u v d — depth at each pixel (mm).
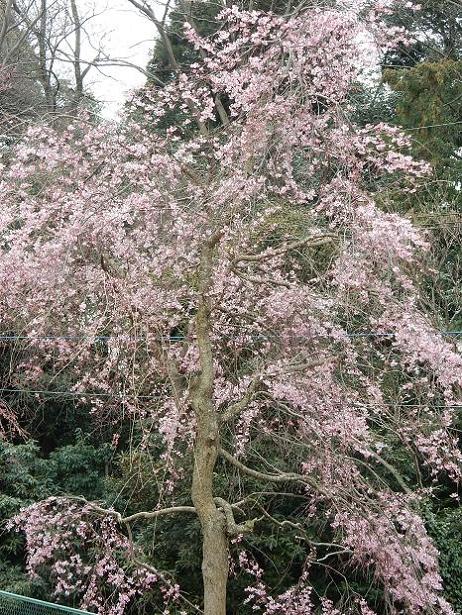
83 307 7691
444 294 9930
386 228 5840
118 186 7645
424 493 8867
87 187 7320
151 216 7270
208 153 8328
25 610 5137
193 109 8719
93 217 6609
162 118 10766
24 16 17000
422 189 10125
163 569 9391
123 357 7219
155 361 7293
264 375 6688
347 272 6074
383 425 7660
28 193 8094
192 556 9312
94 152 7801
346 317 7520
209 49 8078
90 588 7828
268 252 6582
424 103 13781
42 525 7688
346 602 8508
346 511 7539
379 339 7551
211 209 6895
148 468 9250
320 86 7176
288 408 7316
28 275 7246
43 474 11703
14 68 15680
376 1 7516
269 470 8977
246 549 9414
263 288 7805
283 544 9469
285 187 7504
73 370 9664
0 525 10570
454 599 9305
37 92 17406
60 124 9305
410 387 7652
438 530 9500
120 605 8039
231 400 8102
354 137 6766
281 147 6875
